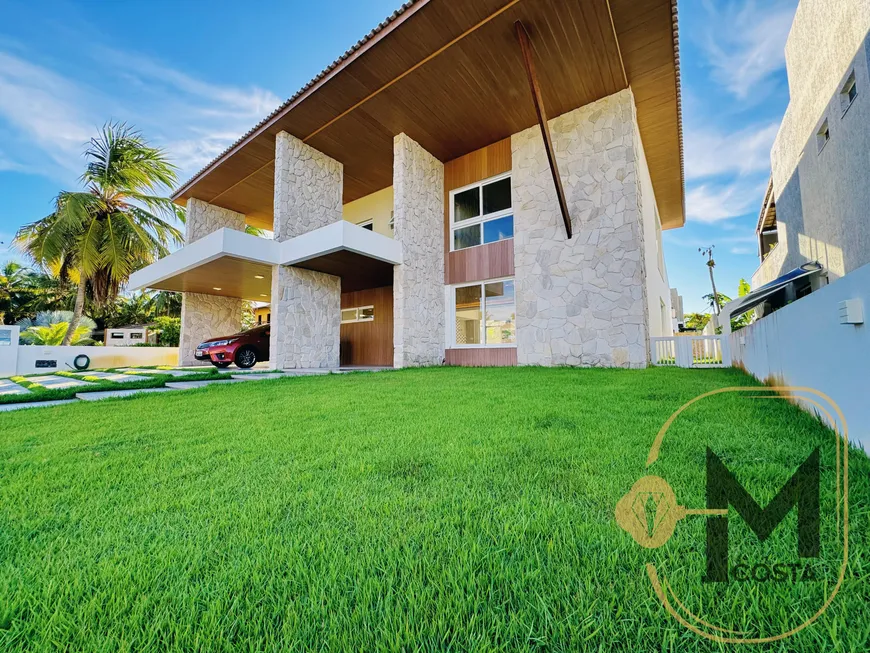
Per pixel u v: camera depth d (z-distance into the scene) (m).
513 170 9.57
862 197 6.26
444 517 1.41
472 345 10.02
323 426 2.98
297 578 1.08
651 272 9.85
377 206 13.02
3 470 2.08
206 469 2.05
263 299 13.52
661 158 11.16
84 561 1.19
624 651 0.82
